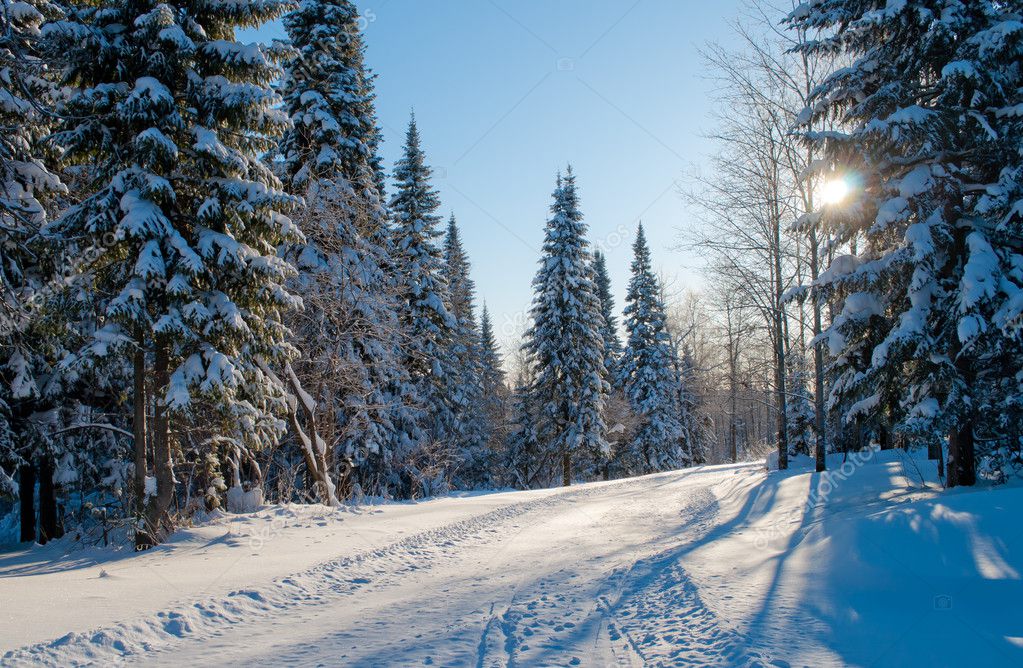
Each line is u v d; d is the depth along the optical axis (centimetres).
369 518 1462
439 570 981
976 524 739
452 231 4681
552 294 3438
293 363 1966
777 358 2147
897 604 614
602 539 1220
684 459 4409
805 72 1864
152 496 1172
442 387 3120
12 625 648
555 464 4069
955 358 1069
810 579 756
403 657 568
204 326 1150
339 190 1936
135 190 1098
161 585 830
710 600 710
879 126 1091
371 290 2100
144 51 1113
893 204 1091
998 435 1153
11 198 1211
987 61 1005
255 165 1265
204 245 1155
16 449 1439
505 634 638
